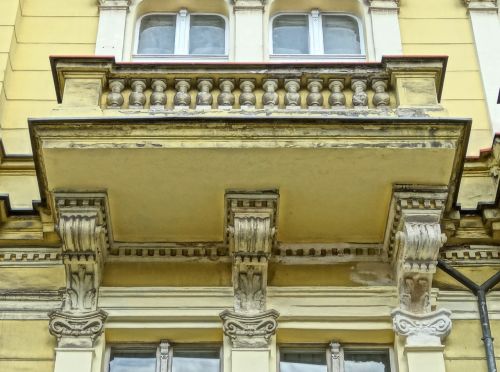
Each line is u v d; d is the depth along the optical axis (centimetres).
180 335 1056
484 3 1414
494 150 1202
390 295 1070
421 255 1048
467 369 1039
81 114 1065
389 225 1084
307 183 1058
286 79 1110
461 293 1097
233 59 1338
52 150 1030
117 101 1089
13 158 1219
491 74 1331
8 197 1138
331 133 1037
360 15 1418
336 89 1105
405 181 1062
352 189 1064
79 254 1059
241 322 1039
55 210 1082
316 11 1420
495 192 1188
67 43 1352
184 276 1095
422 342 1026
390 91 1105
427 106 1079
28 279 1109
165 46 1378
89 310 1052
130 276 1092
